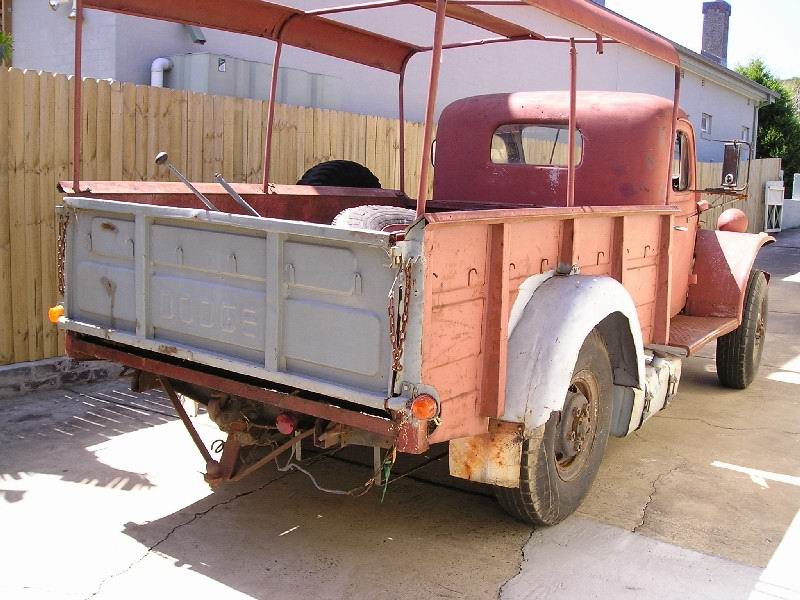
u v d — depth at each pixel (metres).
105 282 3.90
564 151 5.66
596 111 5.33
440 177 6.07
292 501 4.24
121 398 5.78
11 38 8.77
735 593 3.44
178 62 7.91
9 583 3.34
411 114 11.17
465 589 3.41
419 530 3.95
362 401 3.02
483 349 3.39
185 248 3.56
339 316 3.11
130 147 6.17
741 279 6.09
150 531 3.84
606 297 3.88
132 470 4.53
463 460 3.62
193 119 6.55
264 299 3.31
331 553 3.69
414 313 2.96
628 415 4.45
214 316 3.49
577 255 3.99
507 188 5.75
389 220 4.07
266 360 3.31
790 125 27.72
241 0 4.61
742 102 23.81
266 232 3.25
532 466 3.66
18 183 5.64
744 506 4.33
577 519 4.12
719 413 6.03
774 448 5.27
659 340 5.03
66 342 4.12
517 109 5.65
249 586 3.38
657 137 5.21
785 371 7.38
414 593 3.37
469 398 3.33
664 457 5.06
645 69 17.44
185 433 5.12
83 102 5.87
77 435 5.03
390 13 10.45
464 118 5.89
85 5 4.02
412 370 2.98
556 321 3.61
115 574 3.44
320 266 3.13
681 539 3.92
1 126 5.50
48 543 3.69
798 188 24.89
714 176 15.67
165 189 4.52
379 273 2.99
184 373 3.67
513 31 4.72
